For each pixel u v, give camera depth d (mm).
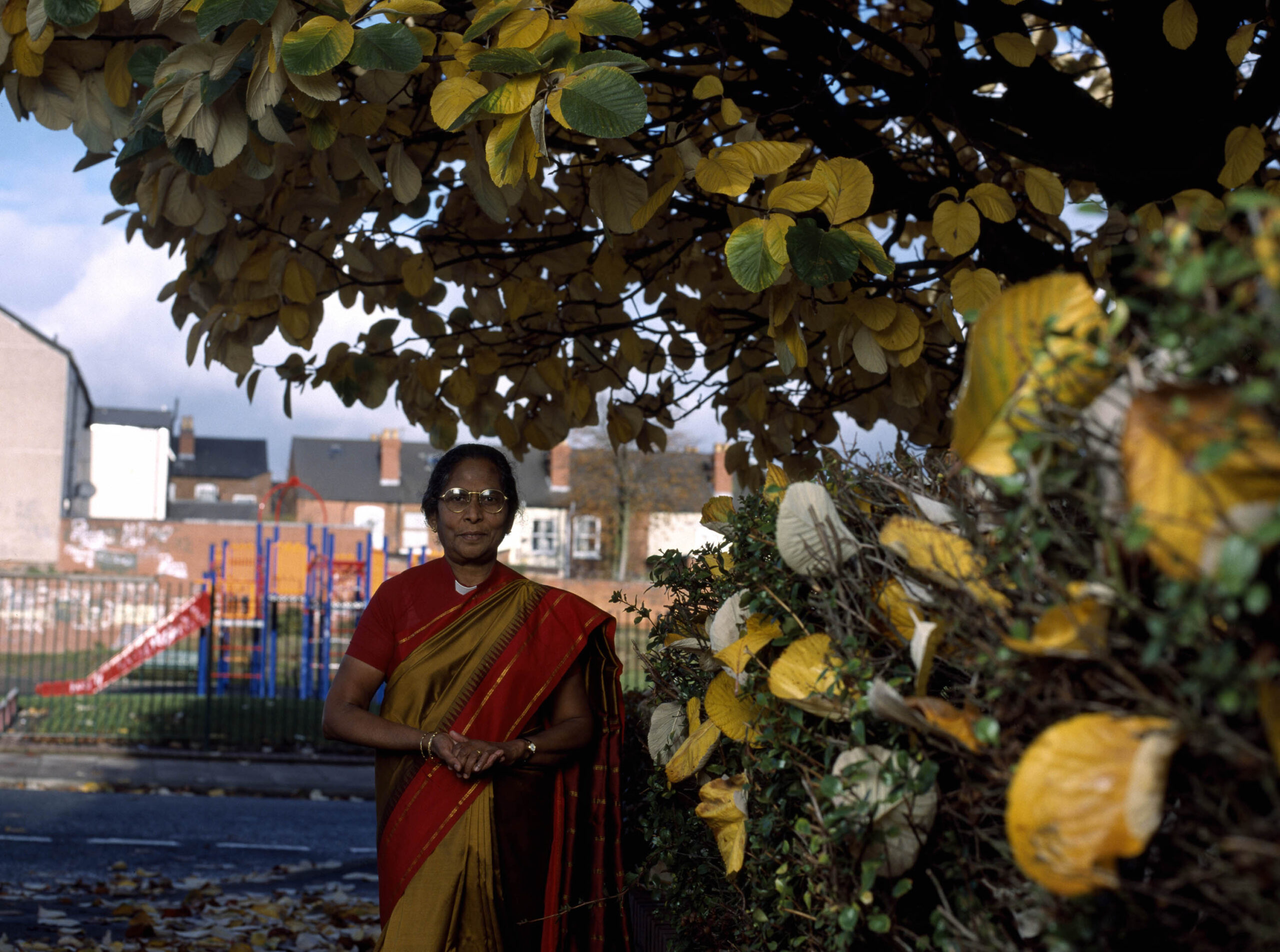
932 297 4145
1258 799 1108
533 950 2762
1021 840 1091
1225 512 914
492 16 2262
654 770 2822
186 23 2342
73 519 31516
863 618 1688
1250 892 976
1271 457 876
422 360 4188
